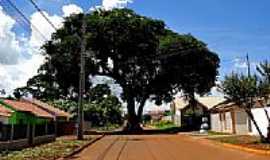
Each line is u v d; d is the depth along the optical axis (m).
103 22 65.75
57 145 33.50
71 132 59.28
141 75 71.81
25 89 82.19
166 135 56.12
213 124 62.62
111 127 94.12
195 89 74.56
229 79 30.05
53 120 42.03
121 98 74.12
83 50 42.81
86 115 83.19
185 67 70.81
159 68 71.00
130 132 68.19
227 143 33.12
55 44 69.12
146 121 160.50
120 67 70.25
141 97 74.19
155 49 69.12
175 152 27.06
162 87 73.12
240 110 45.94
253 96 29.78
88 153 27.25
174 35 72.44
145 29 67.25
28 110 32.97
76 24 67.94
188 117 87.44
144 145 34.94
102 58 69.31
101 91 89.56
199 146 32.81
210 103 86.31
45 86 81.38
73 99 74.50
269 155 23.86
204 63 71.38
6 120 27.34
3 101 31.25
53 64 68.12
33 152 26.39
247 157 22.98
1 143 26.23
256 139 34.38
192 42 70.44
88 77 69.81
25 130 32.00
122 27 66.00
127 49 67.38
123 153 26.88
